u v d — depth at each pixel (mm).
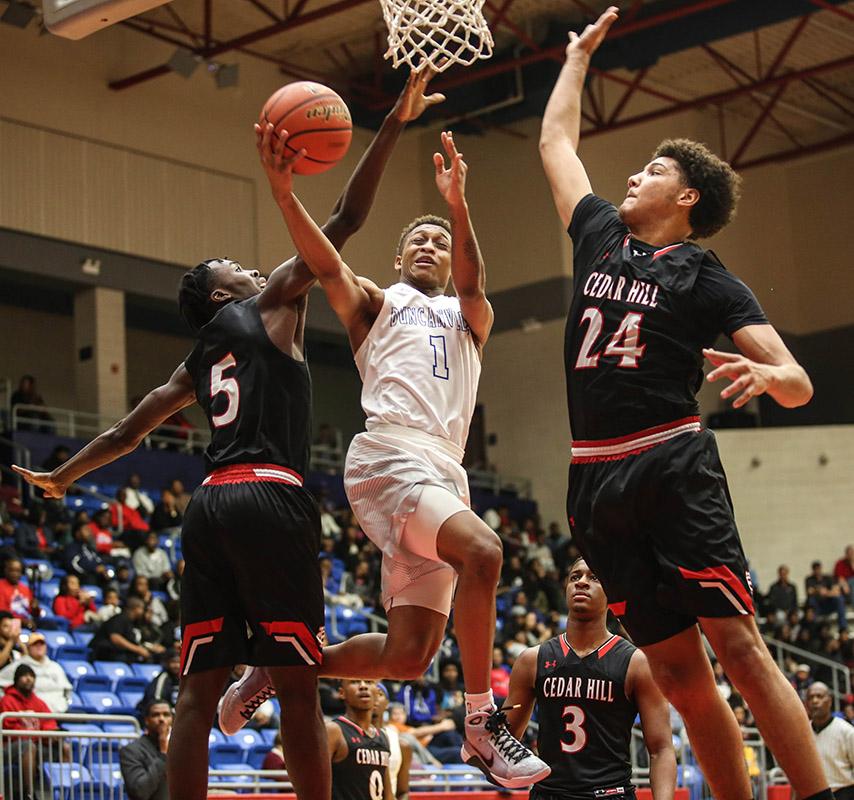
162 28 21797
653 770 5805
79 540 16266
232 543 4141
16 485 18609
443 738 13000
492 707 4230
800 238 27391
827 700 10391
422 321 4660
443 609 4520
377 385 4594
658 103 24688
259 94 23219
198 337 4496
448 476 4500
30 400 20641
